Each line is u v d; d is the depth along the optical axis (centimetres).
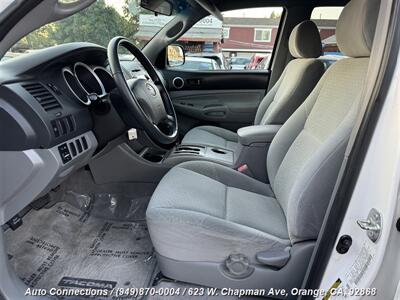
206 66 280
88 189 194
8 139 114
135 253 162
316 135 134
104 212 190
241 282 116
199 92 280
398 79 77
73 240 169
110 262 156
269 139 194
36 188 122
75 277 147
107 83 174
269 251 114
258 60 282
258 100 281
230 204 136
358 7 113
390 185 77
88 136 157
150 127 155
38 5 94
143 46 267
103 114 161
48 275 147
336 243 91
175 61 279
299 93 210
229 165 200
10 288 116
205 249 114
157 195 128
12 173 117
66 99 145
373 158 82
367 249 83
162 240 115
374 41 83
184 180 146
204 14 258
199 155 205
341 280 89
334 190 91
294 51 225
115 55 156
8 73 127
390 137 78
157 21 260
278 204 150
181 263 116
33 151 118
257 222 127
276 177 157
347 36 121
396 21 76
